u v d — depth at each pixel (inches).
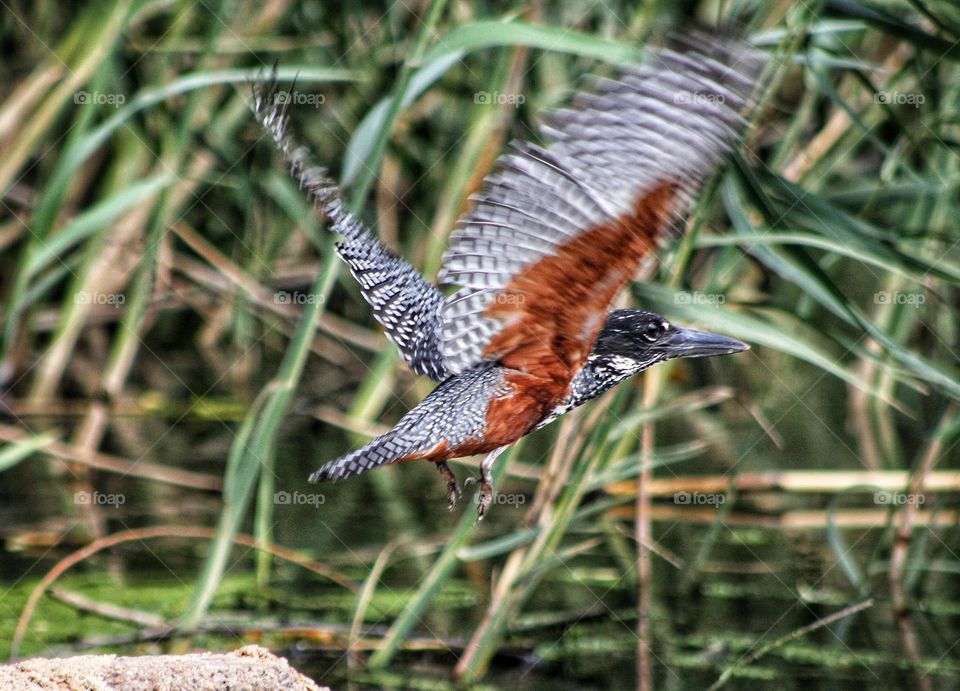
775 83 334.6
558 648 364.5
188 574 416.5
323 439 576.4
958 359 456.1
